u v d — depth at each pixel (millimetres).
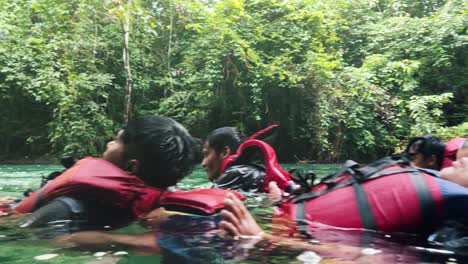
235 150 3012
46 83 9352
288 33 10461
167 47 11695
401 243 1218
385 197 1354
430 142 2141
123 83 10648
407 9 12703
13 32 9953
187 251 1104
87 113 9430
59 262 970
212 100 10398
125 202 1396
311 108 10406
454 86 10086
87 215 1358
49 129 9836
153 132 1454
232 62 10203
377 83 10469
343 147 10430
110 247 1126
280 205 1804
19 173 5762
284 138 10781
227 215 1309
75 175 1380
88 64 9977
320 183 1638
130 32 10461
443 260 1054
